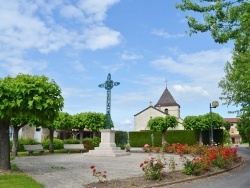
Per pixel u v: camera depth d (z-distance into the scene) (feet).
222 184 36.19
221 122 132.26
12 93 42.19
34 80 43.93
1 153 44.80
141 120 225.56
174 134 147.33
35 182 34.78
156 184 34.73
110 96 82.48
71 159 69.31
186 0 33.53
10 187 31.14
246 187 33.91
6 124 45.21
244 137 214.28
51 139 93.86
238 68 69.67
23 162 61.36
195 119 134.10
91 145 105.29
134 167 52.47
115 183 35.01
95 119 119.03
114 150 79.25
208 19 32.19
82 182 36.37
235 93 88.33
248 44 37.63
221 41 32.32
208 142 136.87
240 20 29.58
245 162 65.92
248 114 88.89
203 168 43.80
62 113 103.65
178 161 62.08
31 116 43.73
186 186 34.83
